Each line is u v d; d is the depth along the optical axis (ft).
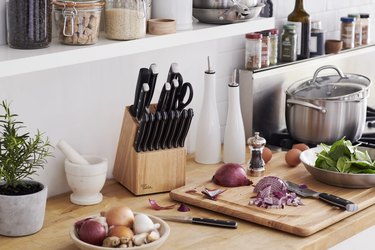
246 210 8.27
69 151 8.56
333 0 12.77
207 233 7.93
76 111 8.92
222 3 9.18
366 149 10.16
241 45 10.96
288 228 7.90
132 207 8.58
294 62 11.41
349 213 8.34
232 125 9.89
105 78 9.16
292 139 10.88
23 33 7.58
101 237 7.32
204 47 10.36
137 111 8.80
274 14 11.52
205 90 9.89
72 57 7.66
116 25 8.17
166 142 8.95
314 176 9.27
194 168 9.82
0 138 7.79
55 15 7.93
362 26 12.92
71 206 8.58
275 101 11.19
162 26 8.52
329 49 12.21
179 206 8.62
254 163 9.43
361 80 10.93
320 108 10.40
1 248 7.52
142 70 8.63
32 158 8.54
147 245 7.16
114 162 9.43
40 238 7.75
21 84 8.32
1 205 7.63
